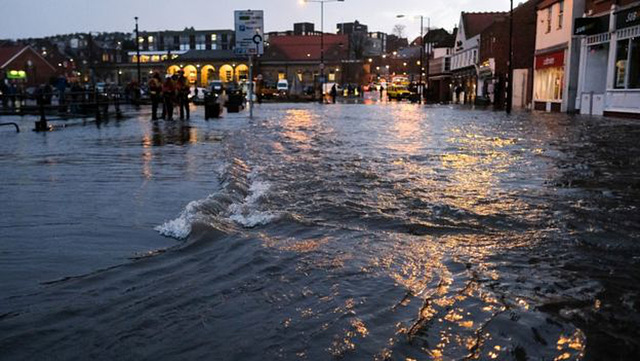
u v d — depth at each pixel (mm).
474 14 68688
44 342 2639
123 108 35750
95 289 3328
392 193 6508
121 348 2578
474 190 6738
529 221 5172
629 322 2900
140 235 4555
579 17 30078
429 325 2814
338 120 22391
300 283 3432
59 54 113062
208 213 5164
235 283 3434
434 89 77500
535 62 37375
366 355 2488
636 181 7414
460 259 3967
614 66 25562
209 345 2600
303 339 2650
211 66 107625
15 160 9219
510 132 16047
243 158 9656
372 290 3309
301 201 5988
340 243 4348
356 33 157375
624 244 4410
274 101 58125
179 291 3297
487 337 2686
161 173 7754
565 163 9203
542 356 2500
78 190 6477
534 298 3221
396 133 15586
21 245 4258
